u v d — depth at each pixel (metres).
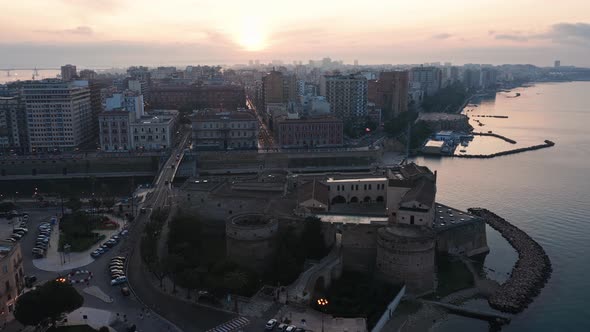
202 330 123.75
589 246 198.00
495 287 162.75
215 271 147.38
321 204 182.12
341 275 160.25
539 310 149.88
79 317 129.88
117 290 145.25
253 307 135.38
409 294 153.12
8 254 134.88
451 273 169.88
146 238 170.88
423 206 164.50
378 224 164.88
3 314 130.62
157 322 127.50
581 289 163.25
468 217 195.00
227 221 165.12
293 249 159.62
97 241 184.50
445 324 139.88
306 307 135.75
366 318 132.50
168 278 153.75
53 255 171.88
